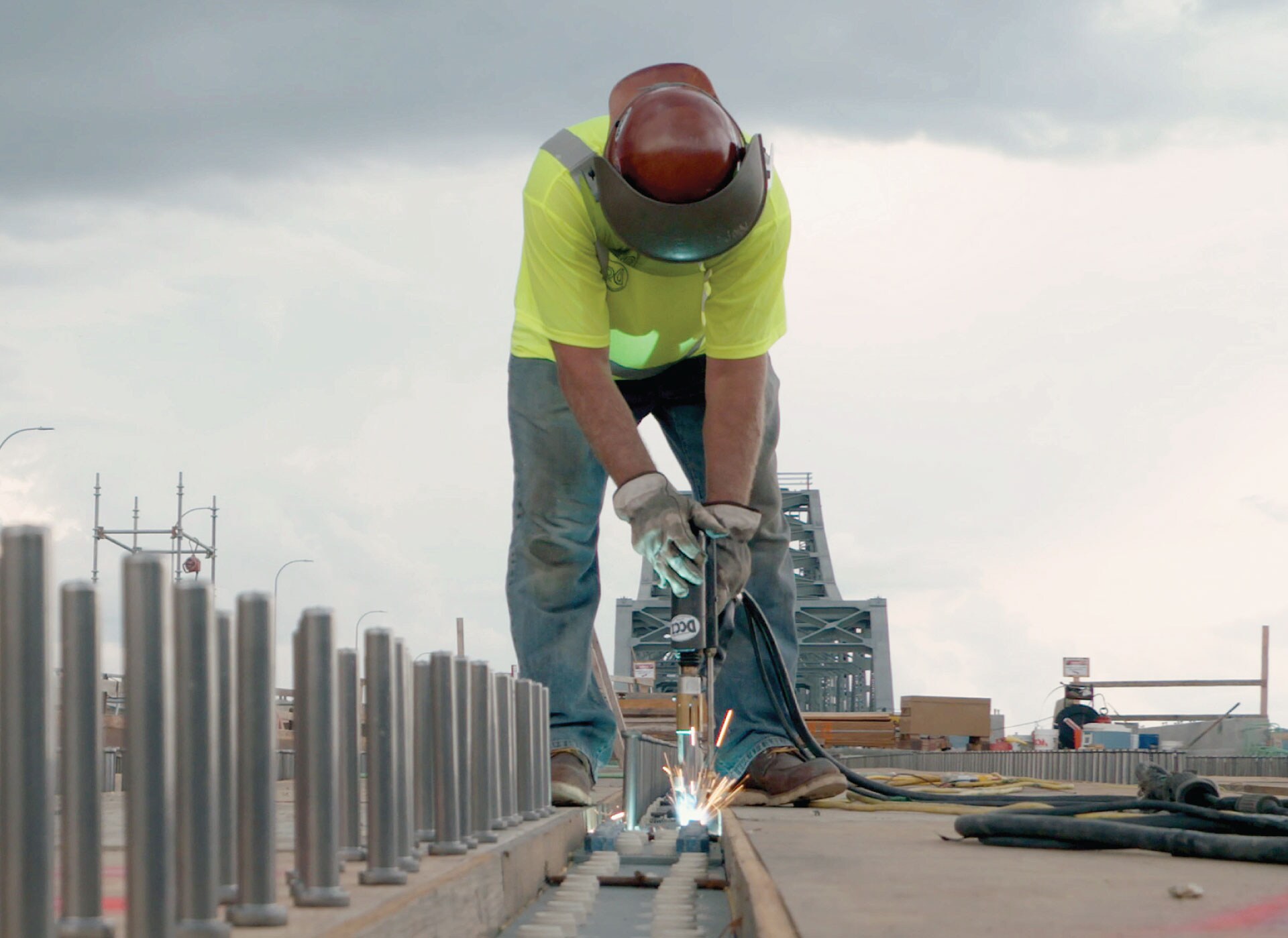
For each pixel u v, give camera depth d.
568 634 6.74
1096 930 2.12
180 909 2.00
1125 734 30.77
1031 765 18.23
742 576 6.07
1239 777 13.00
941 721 35.31
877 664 67.31
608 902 4.48
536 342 6.66
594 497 6.78
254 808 2.20
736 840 4.01
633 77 5.84
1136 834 3.51
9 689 1.68
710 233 5.42
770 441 7.07
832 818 5.37
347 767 3.17
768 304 6.11
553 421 6.63
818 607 69.31
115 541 46.97
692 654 5.88
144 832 1.83
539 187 5.85
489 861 3.47
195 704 2.02
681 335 6.57
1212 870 3.13
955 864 3.25
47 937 1.68
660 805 8.43
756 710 6.85
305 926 2.19
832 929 2.12
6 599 1.69
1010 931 2.11
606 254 5.99
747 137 6.12
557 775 6.05
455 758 3.52
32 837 1.67
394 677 2.89
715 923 3.82
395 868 2.82
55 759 1.72
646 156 5.34
